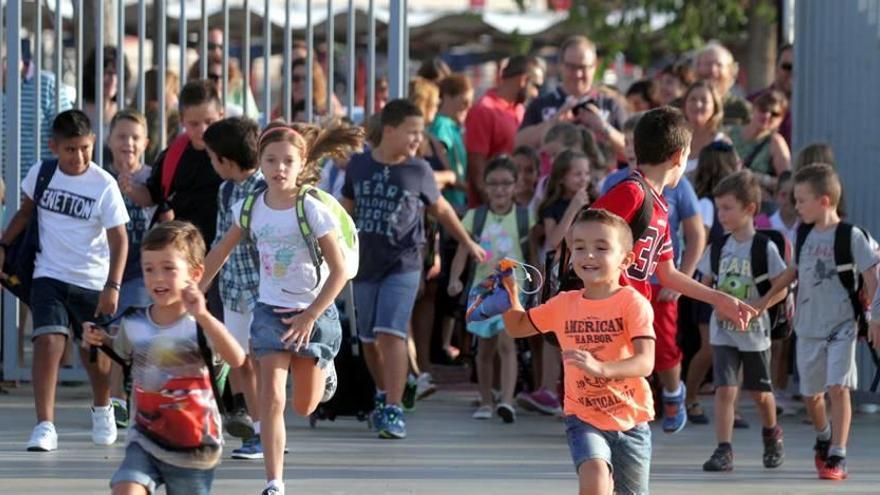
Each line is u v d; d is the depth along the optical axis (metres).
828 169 19.56
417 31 46.38
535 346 24.47
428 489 17.55
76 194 19.67
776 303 19.58
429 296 25.91
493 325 22.64
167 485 13.12
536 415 23.83
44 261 19.78
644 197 15.07
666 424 21.14
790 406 24.62
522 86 27.95
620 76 55.56
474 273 23.77
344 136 17.50
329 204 16.45
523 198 25.16
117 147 20.80
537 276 16.86
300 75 27.33
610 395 13.79
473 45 50.41
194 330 12.97
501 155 24.50
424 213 24.70
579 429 13.83
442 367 28.31
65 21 34.31
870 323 17.92
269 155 16.39
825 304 19.28
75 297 19.78
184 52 24.84
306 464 19.05
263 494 15.86
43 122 25.53
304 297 16.47
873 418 24.09
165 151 20.75
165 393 12.99
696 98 24.92
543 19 49.38
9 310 24.91
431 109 26.64
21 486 17.23
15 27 24.42
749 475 19.06
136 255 21.25
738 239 20.45
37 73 24.33
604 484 13.36
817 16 25.34
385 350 21.27
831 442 19.00
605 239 13.84
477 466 19.19
